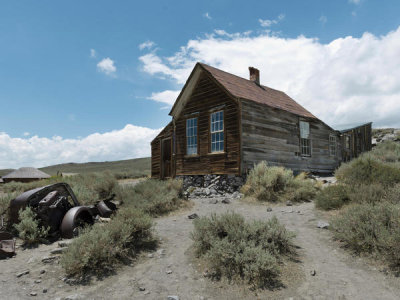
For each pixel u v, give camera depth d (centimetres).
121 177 3091
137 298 366
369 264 437
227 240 462
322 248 514
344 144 1966
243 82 1579
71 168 9019
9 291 381
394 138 2875
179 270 448
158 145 1759
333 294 360
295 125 1510
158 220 802
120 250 492
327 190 820
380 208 534
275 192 992
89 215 679
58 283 406
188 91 1480
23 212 606
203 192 1202
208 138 1353
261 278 399
